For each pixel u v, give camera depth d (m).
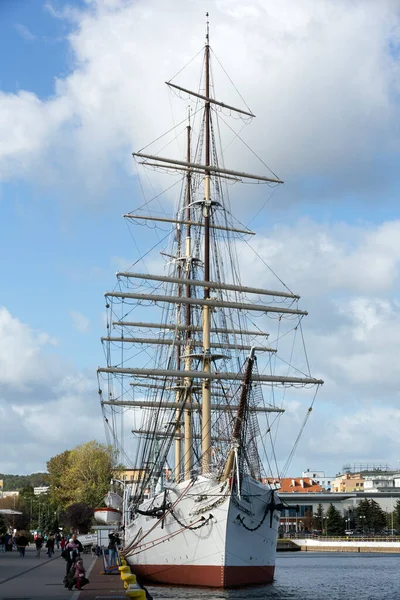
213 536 57.03
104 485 141.00
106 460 147.75
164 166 81.19
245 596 57.00
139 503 71.56
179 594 57.06
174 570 60.09
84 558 75.31
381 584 79.06
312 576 90.94
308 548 186.38
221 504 56.56
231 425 63.38
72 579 41.16
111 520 86.81
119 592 39.66
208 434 70.88
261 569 60.12
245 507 57.69
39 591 40.34
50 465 175.00
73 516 134.50
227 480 56.38
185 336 89.31
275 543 64.06
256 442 62.34
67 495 145.75
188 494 59.00
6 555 87.38
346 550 179.00
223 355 76.56
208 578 57.44
